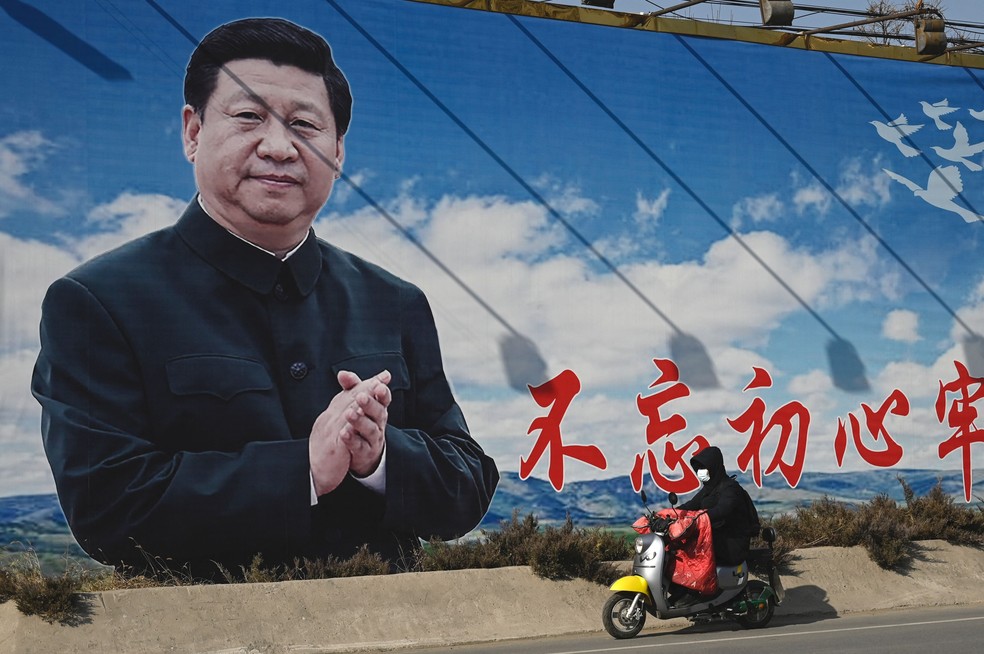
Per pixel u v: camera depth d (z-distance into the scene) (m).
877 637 11.86
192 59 14.56
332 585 12.58
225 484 14.12
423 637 12.36
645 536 12.27
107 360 13.84
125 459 13.77
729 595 12.47
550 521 16.12
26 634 11.04
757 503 17.72
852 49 19.20
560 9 16.91
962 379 19.50
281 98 14.91
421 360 15.47
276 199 14.75
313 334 14.79
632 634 12.27
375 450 14.98
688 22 17.89
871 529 15.69
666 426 17.08
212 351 14.27
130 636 11.36
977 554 16.41
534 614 13.11
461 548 14.41
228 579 13.59
